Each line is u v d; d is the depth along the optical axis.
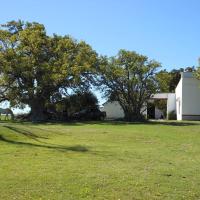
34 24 49.56
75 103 50.34
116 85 49.91
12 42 47.50
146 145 22.28
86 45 49.53
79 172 13.52
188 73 56.22
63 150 18.84
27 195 10.73
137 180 12.58
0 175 12.83
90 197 10.70
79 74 47.34
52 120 48.03
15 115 51.78
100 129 31.17
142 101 50.12
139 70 49.22
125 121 46.44
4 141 21.89
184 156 18.08
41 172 13.40
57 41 49.19
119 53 49.50
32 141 22.69
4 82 47.47
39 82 46.91
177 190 11.62
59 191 11.16
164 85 50.09
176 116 60.91
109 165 15.00
